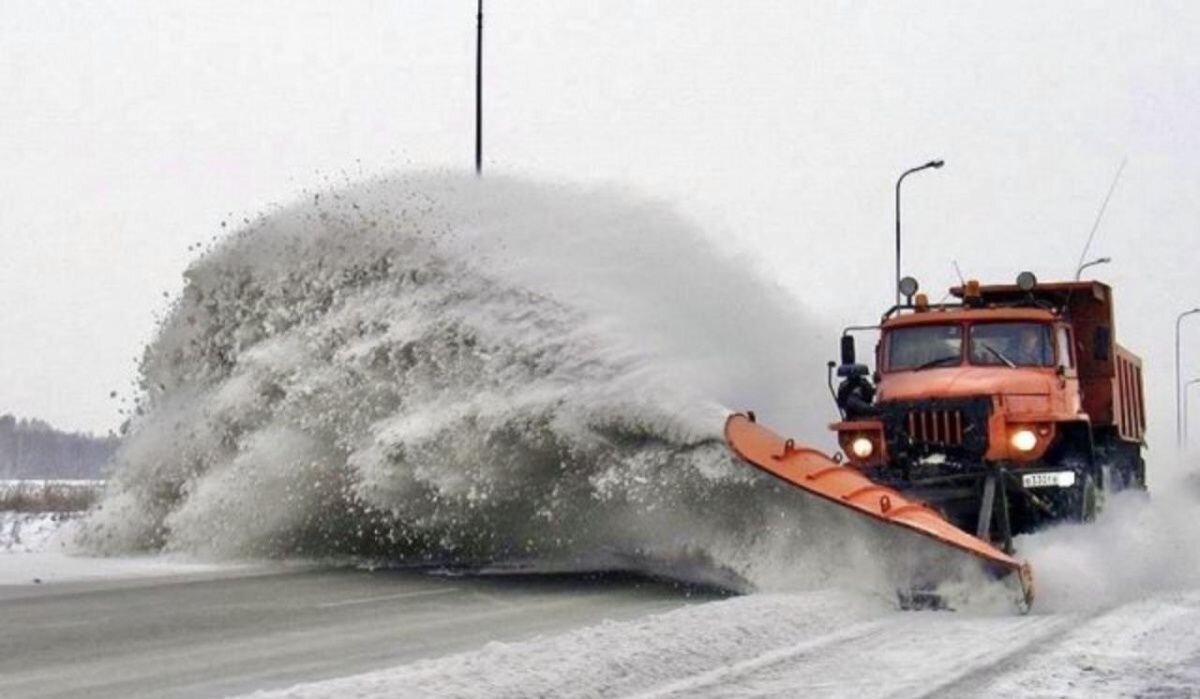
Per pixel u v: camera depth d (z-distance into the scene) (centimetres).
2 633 1570
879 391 2241
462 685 1140
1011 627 1553
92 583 2081
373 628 1603
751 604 1608
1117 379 2712
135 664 1365
